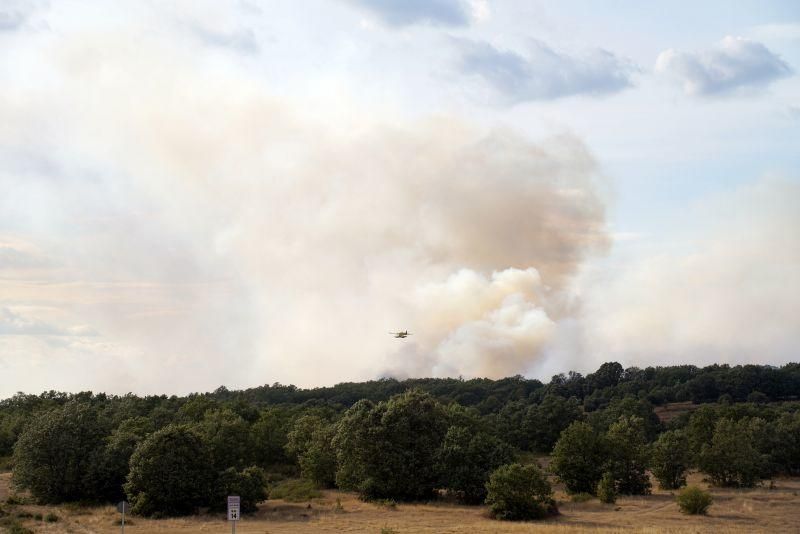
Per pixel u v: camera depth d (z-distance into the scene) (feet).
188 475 232.53
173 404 518.78
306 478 345.10
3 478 325.21
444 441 279.28
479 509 249.14
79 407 280.31
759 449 374.84
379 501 263.29
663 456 311.68
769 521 208.23
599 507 250.78
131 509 231.30
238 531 192.75
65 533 183.93
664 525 201.46
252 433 381.81
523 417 513.04
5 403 552.00
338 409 637.71
